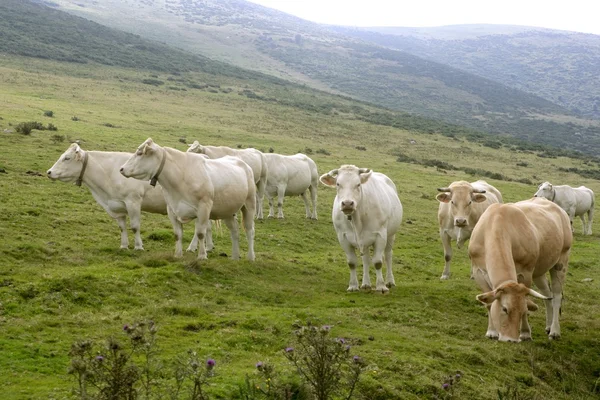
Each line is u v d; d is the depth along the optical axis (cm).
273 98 8569
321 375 648
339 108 8800
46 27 10750
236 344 929
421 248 2119
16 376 768
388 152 5406
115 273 1191
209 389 753
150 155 1320
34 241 1477
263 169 2166
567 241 1198
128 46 11175
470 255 1112
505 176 4791
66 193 2094
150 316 1014
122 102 5891
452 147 6506
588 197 2819
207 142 4141
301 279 1406
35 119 3800
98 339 900
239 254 1520
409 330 1092
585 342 1169
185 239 1723
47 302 1027
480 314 1273
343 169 1257
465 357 996
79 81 6988
